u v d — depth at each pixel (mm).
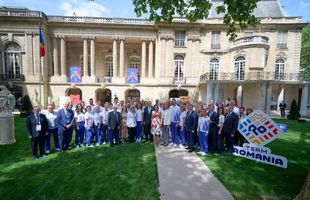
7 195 4039
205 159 6152
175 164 5688
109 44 27109
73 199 3871
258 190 4195
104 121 8156
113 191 4156
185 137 7898
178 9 5797
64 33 23891
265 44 20984
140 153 6742
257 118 6082
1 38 22359
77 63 26875
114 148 7379
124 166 5539
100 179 4734
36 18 21938
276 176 4941
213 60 24375
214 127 6965
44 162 5898
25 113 16281
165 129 7879
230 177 4824
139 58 27578
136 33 24578
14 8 24016
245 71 21797
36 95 22047
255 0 5203
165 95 24078
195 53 24109
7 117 7895
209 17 25734
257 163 5852
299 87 24062
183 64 24500
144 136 9398
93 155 6539
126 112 8398
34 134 6184
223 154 6738
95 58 26969
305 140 9062
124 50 26516
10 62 23000
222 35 24047
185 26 23641
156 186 4320
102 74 27141
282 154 6871
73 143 8227
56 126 7148
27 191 4195
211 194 4008
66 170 5285
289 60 24062
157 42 24391
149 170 5219
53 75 24656
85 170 5273
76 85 24016
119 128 8117
